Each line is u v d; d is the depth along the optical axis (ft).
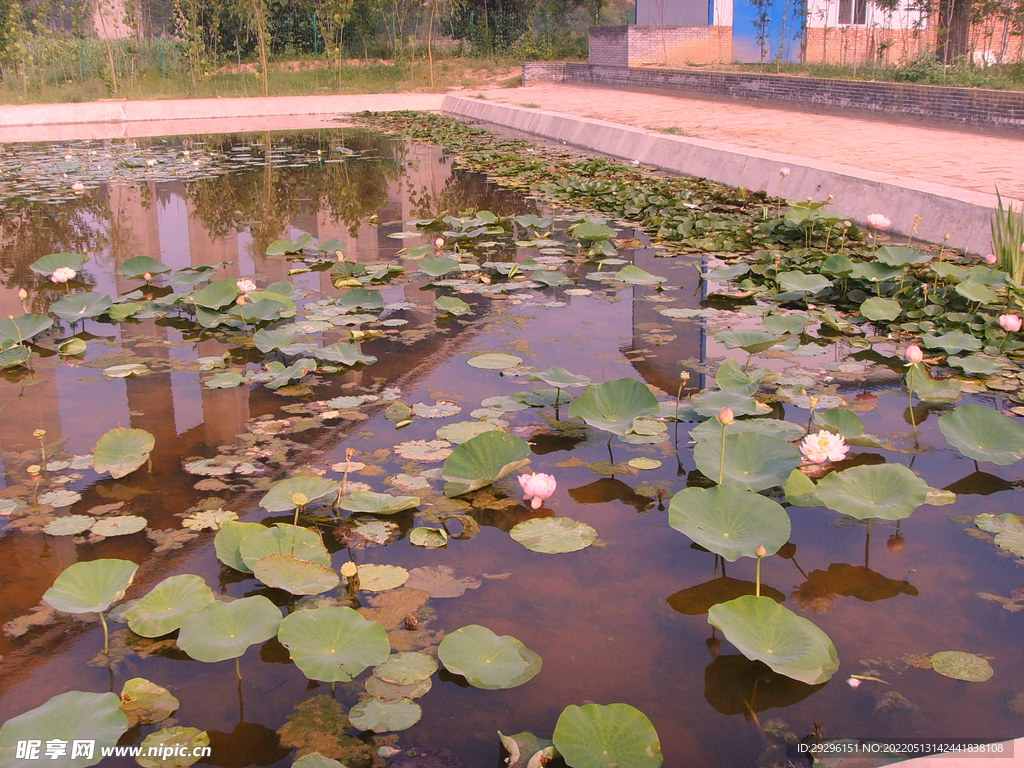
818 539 7.52
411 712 5.45
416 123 46.88
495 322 13.56
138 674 5.89
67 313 13.56
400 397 10.55
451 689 5.68
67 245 19.86
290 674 5.90
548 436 9.45
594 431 9.59
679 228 19.31
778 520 6.96
